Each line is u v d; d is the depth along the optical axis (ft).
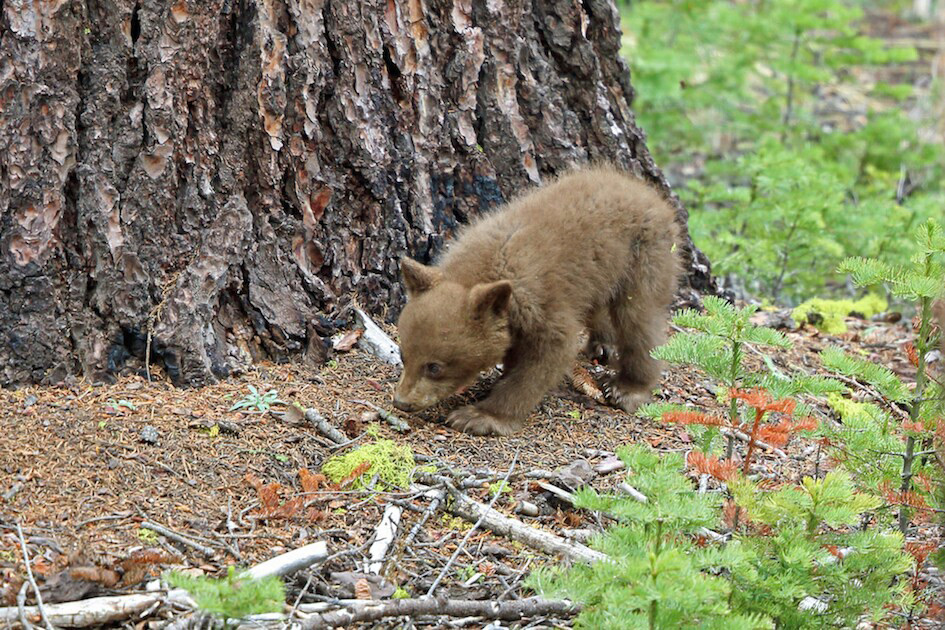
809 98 79.82
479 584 26.96
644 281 37.86
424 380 34.22
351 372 35.76
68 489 27.43
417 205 38.63
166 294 33.32
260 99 34.50
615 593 21.34
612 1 42.86
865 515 30.40
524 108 40.47
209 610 20.30
